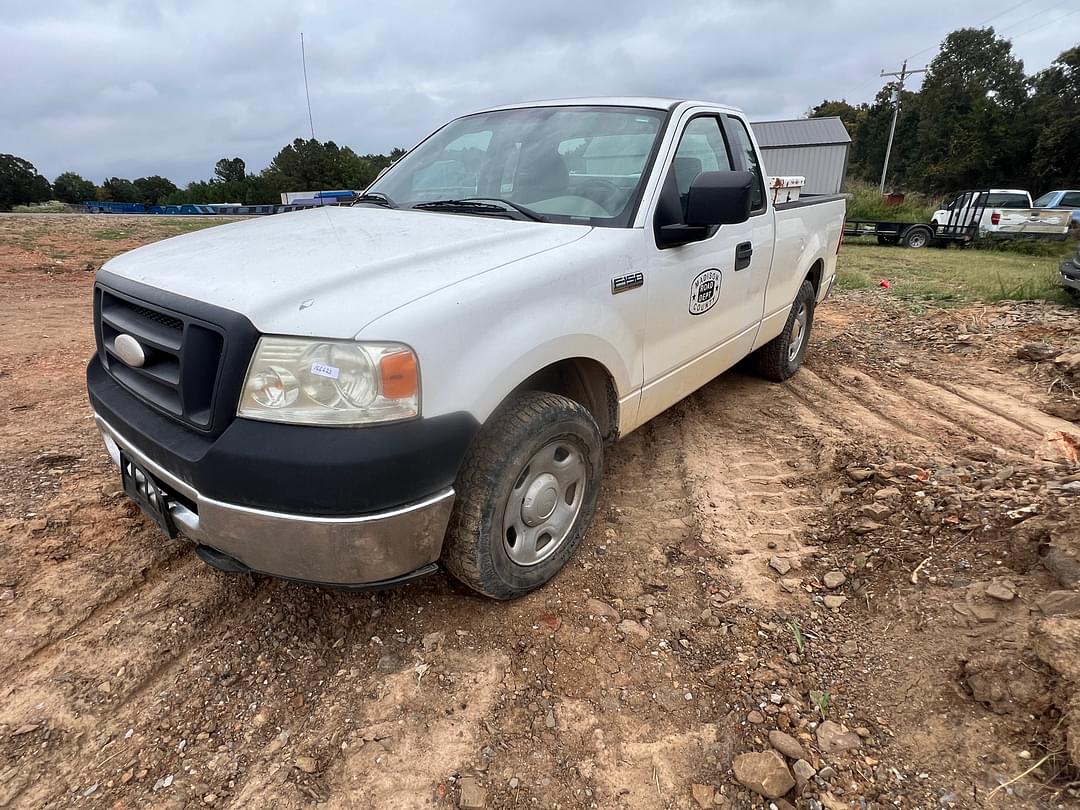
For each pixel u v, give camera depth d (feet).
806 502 10.93
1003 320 22.18
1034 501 8.93
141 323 7.36
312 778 6.26
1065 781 5.87
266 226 9.45
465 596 8.66
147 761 6.41
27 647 7.62
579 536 9.23
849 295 29.86
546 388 9.31
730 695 7.16
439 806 6.03
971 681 6.79
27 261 33.27
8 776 6.21
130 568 8.96
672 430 13.96
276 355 6.21
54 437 12.72
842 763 6.34
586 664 7.63
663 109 10.66
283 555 6.50
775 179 14.75
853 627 8.06
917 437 13.32
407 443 6.26
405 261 7.27
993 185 139.03
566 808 6.04
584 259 8.24
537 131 10.96
